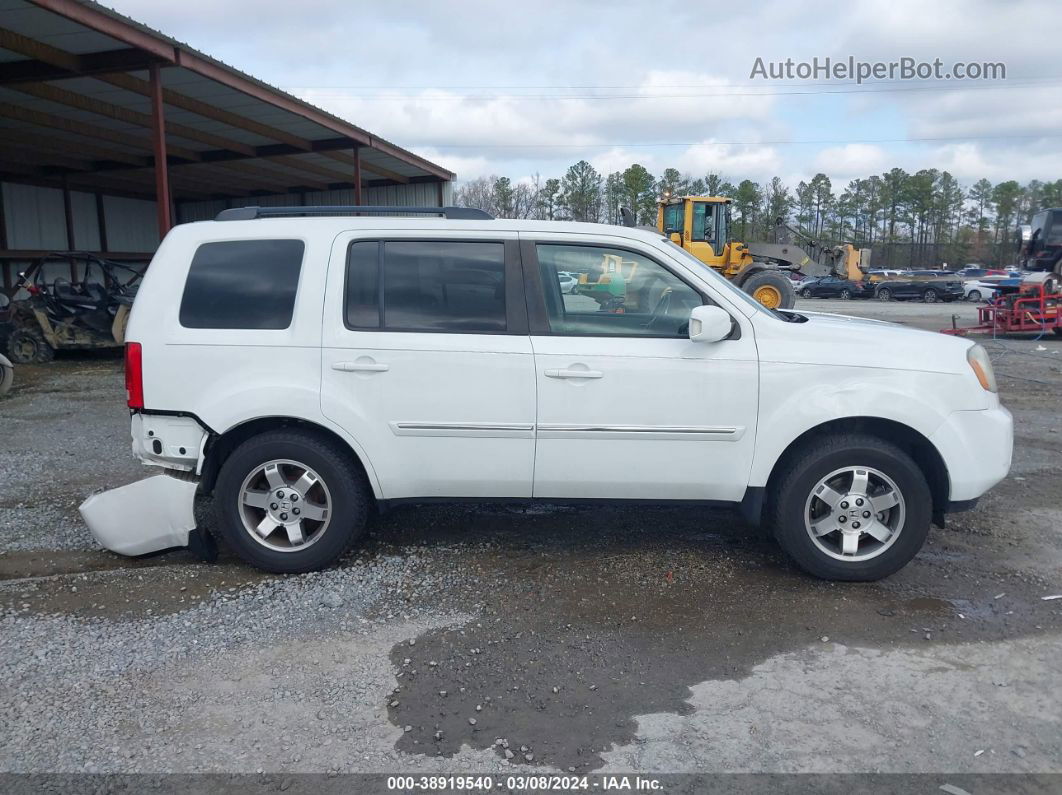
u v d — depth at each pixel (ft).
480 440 14.12
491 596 13.83
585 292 14.33
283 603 13.53
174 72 44.27
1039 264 76.23
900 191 269.85
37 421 28.84
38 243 79.71
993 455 14.01
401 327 14.12
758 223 234.58
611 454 14.12
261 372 14.05
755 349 13.92
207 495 15.44
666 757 9.50
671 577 14.62
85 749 9.61
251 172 79.36
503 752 9.60
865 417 13.98
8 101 49.29
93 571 14.99
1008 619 12.99
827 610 13.30
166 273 14.37
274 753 9.57
